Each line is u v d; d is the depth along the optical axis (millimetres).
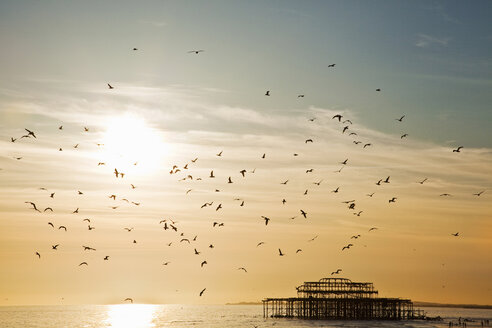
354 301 189500
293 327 171625
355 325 178875
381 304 196500
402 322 199625
